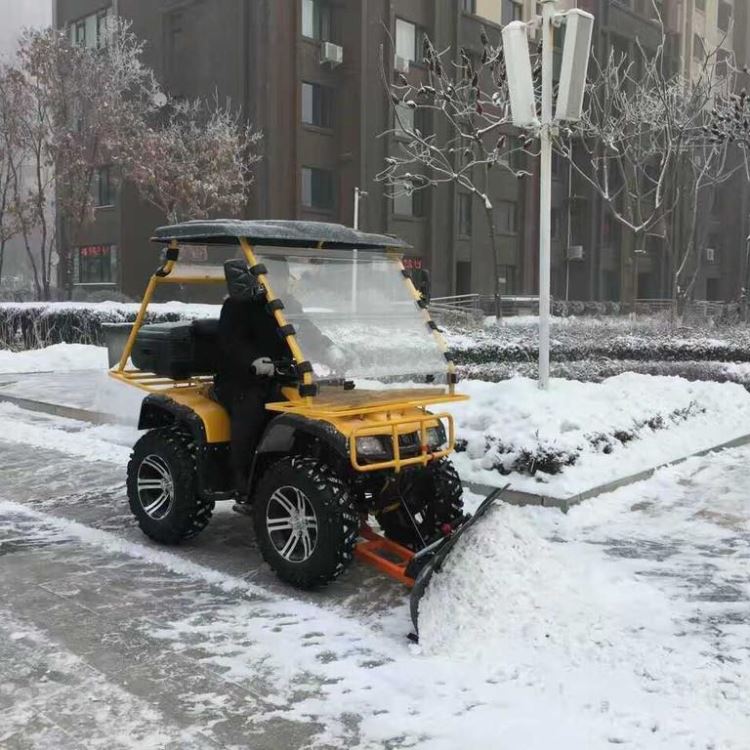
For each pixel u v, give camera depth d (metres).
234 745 3.25
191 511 5.49
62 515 6.67
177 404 5.45
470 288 35.72
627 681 3.73
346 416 4.67
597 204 41.00
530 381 9.02
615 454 7.61
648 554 5.53
